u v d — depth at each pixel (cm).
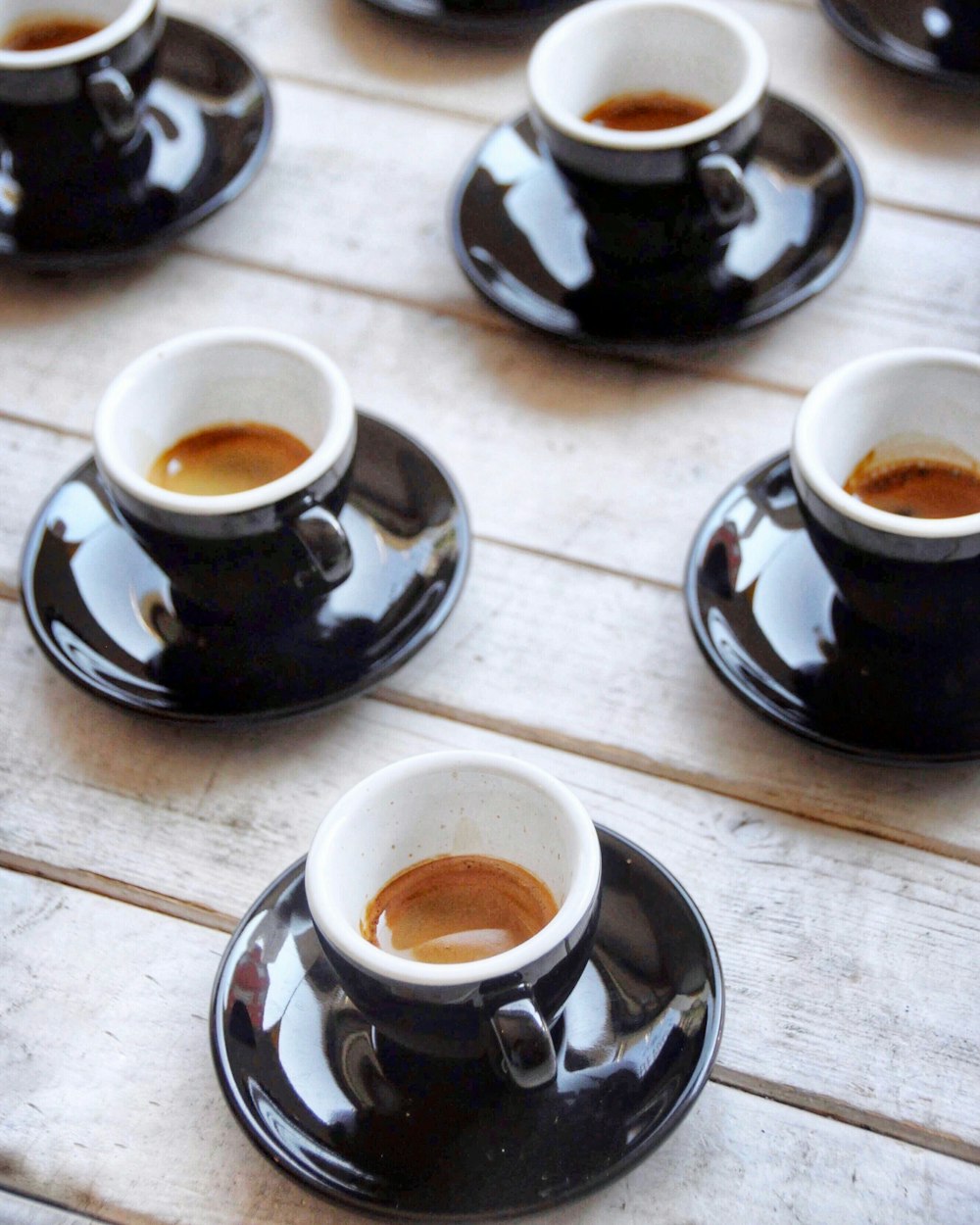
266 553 70
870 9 85
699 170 76
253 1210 65
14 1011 68
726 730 72
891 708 69
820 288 78
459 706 73
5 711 73
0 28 85
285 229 84
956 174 83
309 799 71
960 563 67
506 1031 61
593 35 80
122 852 71
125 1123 66
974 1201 64
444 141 86
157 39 81
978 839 69
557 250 81
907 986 67
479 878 65
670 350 78
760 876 69
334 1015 65
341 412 71
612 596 75
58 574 73
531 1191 63
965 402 70
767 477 74
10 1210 65
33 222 82
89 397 80
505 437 78
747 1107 66
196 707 71
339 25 90
